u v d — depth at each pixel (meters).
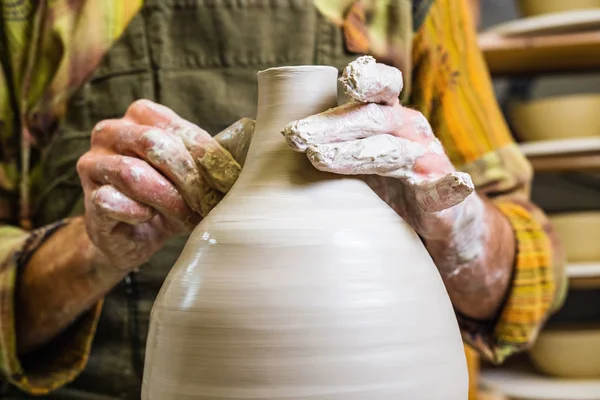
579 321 2.04
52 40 1.02
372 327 0.52
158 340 0.57
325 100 0.60
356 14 1.01
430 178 0.62
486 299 0.89
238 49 1.00
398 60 1.02
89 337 0.90
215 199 0.66
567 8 1.61
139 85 1.00
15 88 1.04
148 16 1.01
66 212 1.03
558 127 1.66
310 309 0.52
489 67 1.87
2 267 0.89
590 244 1.66
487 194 1.04
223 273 0.54
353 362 0.51
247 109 1.00
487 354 0.93
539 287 0.91
